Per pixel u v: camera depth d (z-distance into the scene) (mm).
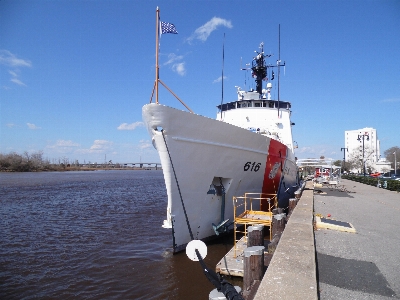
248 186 11867
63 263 10117
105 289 8047
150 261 10070
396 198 18266
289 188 17469
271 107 17438
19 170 90375
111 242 12734
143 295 7609
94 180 58781
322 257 6555
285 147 14273
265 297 3920
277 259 5383
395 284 5176
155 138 8641
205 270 5219
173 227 9344
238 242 9430
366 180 34094
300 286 4242
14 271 9422
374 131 97688
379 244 7594
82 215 19391
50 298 7625
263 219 9297
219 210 10781
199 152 9312
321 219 9852
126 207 23094
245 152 10820
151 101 9070
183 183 9234
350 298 4664
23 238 13484
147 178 73000
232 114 17656
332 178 30891
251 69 19609
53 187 40156
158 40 8969
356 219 10906
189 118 8680
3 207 22609
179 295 7480
